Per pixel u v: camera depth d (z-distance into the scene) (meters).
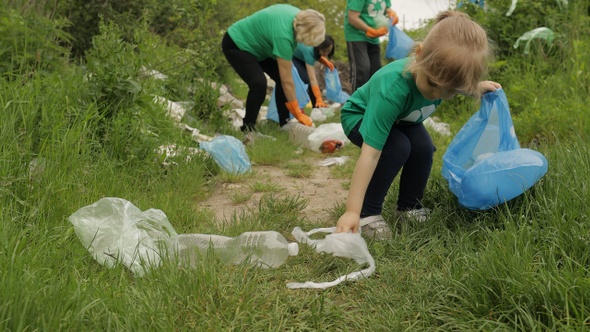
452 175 3.65
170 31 9.02
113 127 4.64
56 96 4.56
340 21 15.62
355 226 3.18
